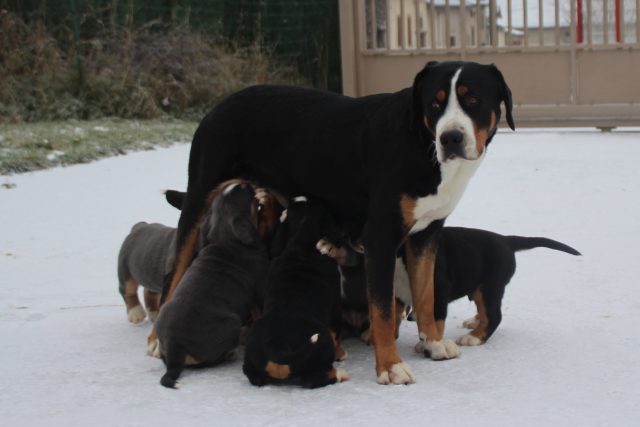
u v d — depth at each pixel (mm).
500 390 5074
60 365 5672
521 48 16844
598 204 10273
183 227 6105
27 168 12555
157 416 4762
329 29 21734
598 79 16531
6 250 8648
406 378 5227
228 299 5566
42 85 18266
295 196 5977
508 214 9891
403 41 17766
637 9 16219
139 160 13742
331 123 5727
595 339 6004
